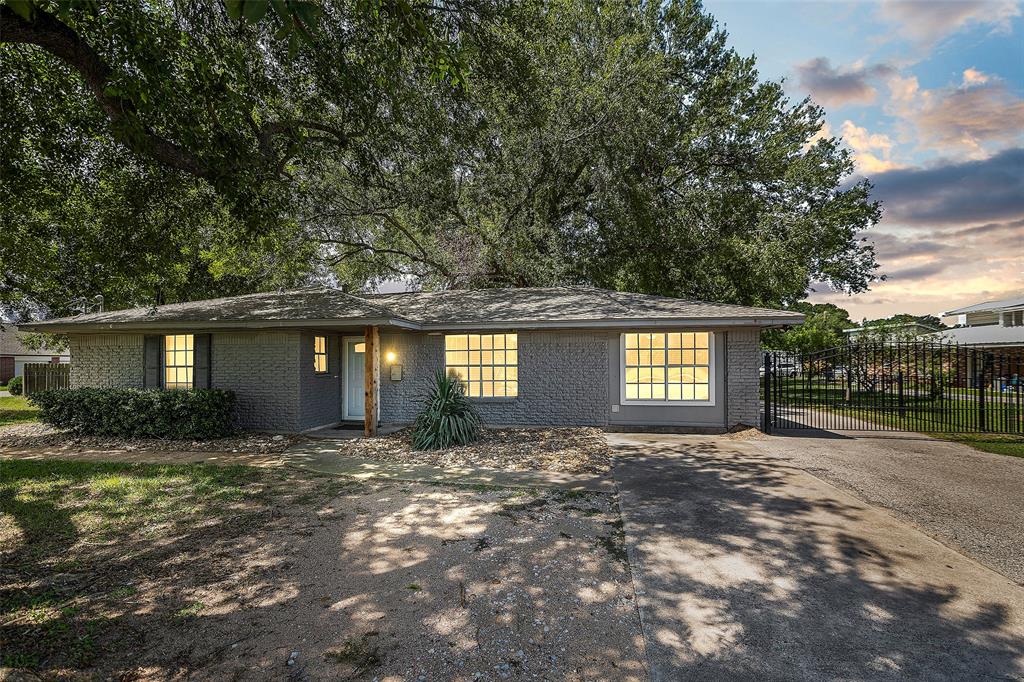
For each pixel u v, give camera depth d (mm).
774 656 2619
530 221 17594
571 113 15852
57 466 7238
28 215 9945
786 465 7230
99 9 5402
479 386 11484
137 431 9555
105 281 15297
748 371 10523
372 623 2971
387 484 6254
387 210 19594
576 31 15867
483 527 4645
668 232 17016
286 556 3980
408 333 11688
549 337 11188
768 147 18734
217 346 10758
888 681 2404
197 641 2779
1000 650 2670
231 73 7129
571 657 2617
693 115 18609
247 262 19031
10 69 7062
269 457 7977
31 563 3859
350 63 8266
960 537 4355
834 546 4141
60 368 18500
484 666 2539
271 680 2424
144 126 6051
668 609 3121
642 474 6703
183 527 4672
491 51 10859
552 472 6844
